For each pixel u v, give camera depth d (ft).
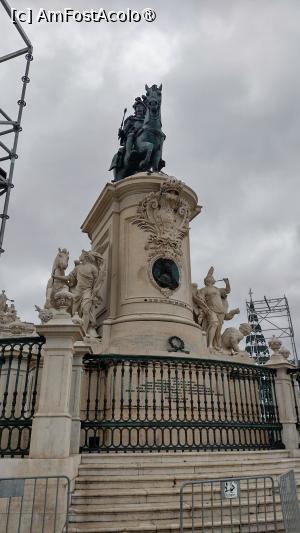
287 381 21.31
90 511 12.00
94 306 26.76
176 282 27.58
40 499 11.53
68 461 12.51
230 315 31.42
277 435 20.07
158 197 29.14
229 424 18.43
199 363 18.95
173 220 28.94
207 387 23.03
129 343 24.67
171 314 26.50
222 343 30.30
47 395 13.44
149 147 33.83
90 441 17.37
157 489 13.42
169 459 15.66
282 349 22.00
